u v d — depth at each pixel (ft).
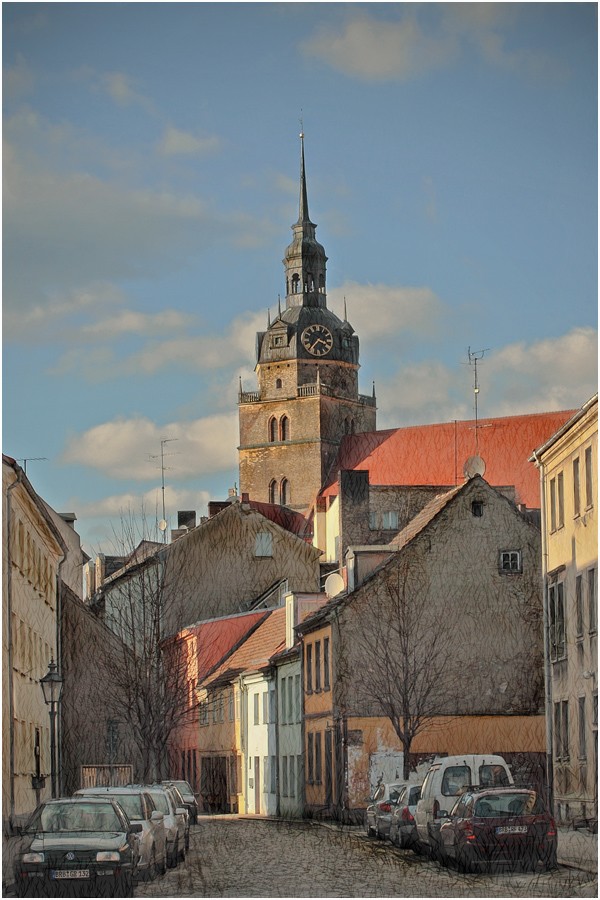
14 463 132.67
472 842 87.92
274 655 190.90
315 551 250.37
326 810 163.73
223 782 199.11
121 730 185.47
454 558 160.15
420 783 122.83
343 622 160.04
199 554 229.45
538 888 80.84
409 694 157.99
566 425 143.13
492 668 157.79
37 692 154.20
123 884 78.28
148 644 206.28
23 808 136.05
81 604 185.88
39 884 77.82
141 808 89.45
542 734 155.22
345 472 259.80
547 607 152.35
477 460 241.96
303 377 526.57
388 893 80.02
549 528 152.76
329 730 161.89
